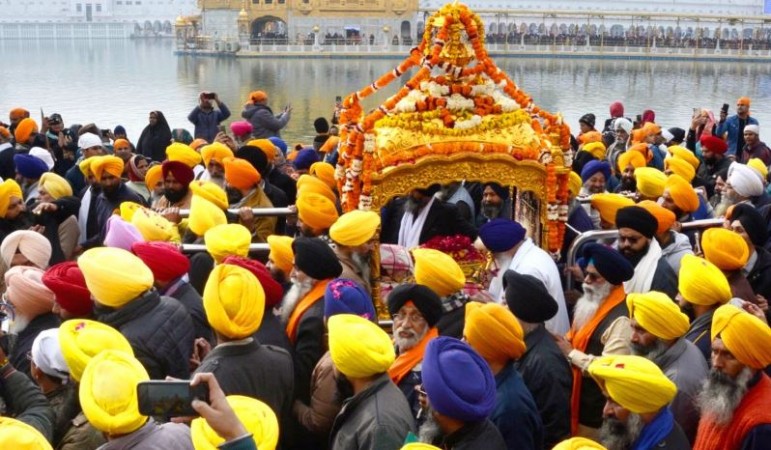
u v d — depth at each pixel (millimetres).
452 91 6848
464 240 6852
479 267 6777
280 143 12570
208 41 72438
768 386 4434
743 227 6738
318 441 5051
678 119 29375
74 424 4355
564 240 7723
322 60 66250
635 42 71312
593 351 5480
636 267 6234
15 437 3254
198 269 6285
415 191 7227
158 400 3135
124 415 3604
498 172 6812
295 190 9977
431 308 4883
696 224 7426
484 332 4402
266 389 4605
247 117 14969
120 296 4953
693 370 4859
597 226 8445
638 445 4090
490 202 7652
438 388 3814
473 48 6848
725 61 67062
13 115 14664
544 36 71000
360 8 75125
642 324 4855
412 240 7281
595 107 33125
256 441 3711
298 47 70625
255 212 7672
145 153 14211
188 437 3799
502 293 6043
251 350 4625
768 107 33938
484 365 3938
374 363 4188
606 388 4145
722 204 8664
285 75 51125
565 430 4789
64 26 101438
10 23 100688
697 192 9023
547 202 6953
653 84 44469
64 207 8086
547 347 4906
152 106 33781
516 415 4355
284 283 6305
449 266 5402
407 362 4883
